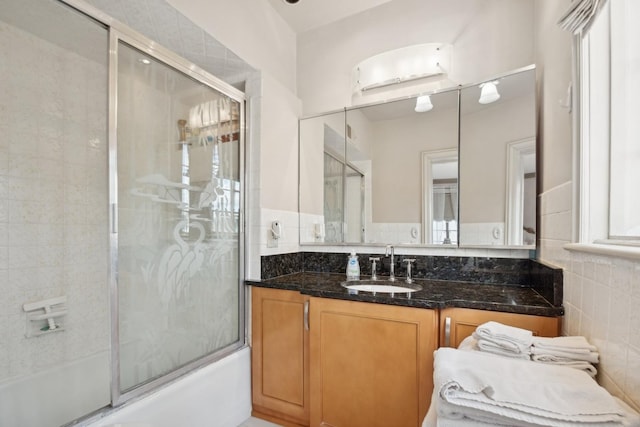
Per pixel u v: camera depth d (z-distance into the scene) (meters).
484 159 1.67
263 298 1.75
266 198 1.84
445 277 1.77
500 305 1.21
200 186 1.57
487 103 1.66
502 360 0.83
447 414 0.69
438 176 1.79
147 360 1.31
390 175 1.91
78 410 1.27
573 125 1.02
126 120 1.24
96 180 1.31
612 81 0.92
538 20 1.51
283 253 1.98
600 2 0.82
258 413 1.76
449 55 1.78
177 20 1.37
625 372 0.69
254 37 1.79
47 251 1.38
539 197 1.50
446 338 1.27
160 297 1.37
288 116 2.07
